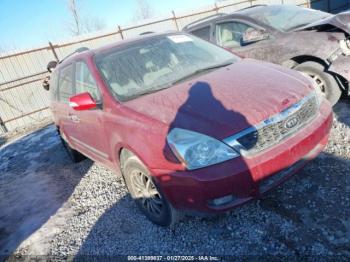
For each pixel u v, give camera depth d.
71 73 3.87
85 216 3.46
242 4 15.27
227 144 2.19
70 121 4.05
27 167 5.79
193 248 2.55
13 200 4.48
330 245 2.24
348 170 2.96
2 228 3.75
